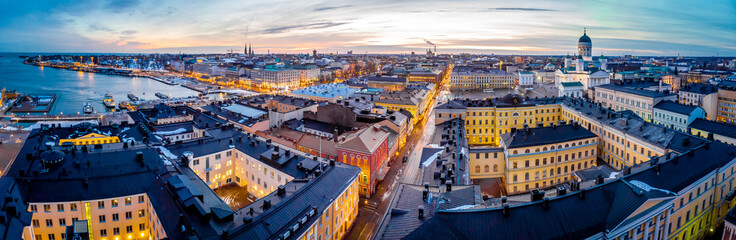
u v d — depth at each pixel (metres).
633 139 129.62
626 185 76.00
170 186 86.25
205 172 122.44
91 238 87.56
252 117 184.12
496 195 119.25
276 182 111.12
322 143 140.62
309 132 160.62
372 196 125.00
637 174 82.81
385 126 173.75
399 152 173.12
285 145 149.88
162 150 115.81
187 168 106.44
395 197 81.44
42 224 84.62
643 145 124.31
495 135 185.00
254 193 121.75
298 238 74.94
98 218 87.38
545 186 128.25
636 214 70.25
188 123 166.75
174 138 154.88
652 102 187.12
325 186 93.81
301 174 105.31
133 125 154.00
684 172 87.12
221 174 127.56
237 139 133.88
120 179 91.94
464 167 102.75
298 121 181.62
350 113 173.25
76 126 154.00
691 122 163.50
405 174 144.50
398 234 65.38
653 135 123.88
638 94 198.38
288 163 112.06
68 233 76.75
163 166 99.94
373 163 126.25
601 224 66.81
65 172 91.31
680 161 91.12
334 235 93.50
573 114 177.38
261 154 116.88
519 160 124.06
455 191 79.12
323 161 117.06
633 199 71.94
